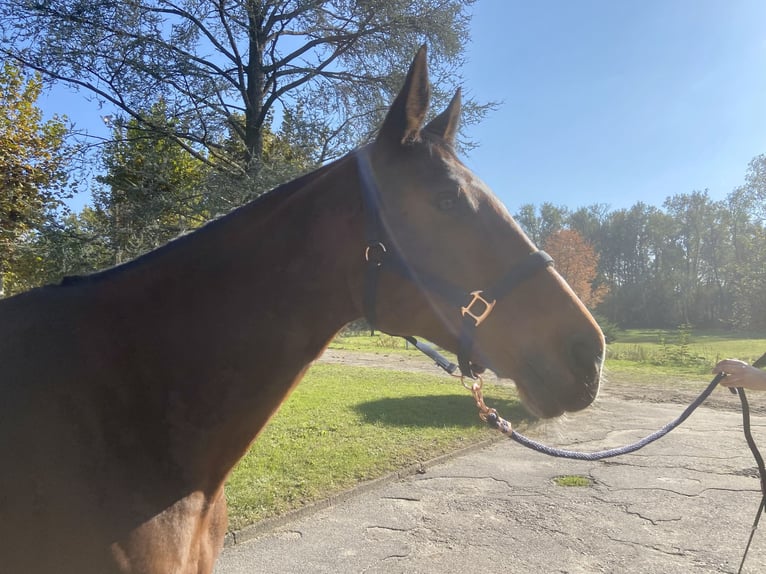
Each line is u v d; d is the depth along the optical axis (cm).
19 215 1129
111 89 978
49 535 114
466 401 1012
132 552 121
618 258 6731
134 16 912
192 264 148
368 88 1106
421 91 152
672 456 678
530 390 151
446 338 151
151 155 923
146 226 879
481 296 146
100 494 121
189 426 137
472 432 761
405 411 891
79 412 125
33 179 1233
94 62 928
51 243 879
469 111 1038
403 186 148
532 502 507
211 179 895
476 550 400
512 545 410
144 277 148
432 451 665
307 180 157
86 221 933
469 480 573
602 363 155
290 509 461
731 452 700
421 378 1368
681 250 6450
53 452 119
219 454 143
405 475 587
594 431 830
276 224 150
